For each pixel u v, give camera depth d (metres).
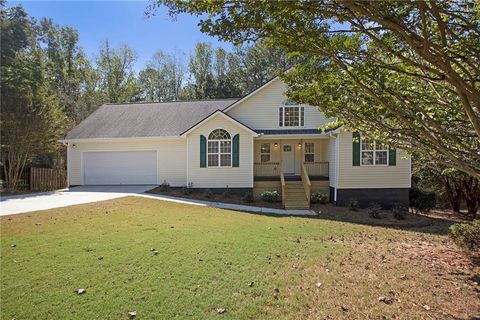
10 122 17.66
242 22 3.09
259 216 11.55
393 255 6.92
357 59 3.87
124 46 40.62
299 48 3.54
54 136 20.05
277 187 16.58
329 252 6.91
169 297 4.41
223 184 16.73
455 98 4.73
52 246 6.64
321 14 3.02
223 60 43.97
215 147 16.80
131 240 7.24
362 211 13.70
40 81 19.80
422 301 4.56
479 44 3.26
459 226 7.27
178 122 19.48
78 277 5.04
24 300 4.27
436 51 3.01
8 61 20.31
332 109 4.91
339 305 4.34
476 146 4.90
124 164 18.92
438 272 5.80
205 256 6.22
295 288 4.86
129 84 40.31
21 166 18.98
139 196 14.79
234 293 4.60
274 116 17.42
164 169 18.59
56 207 11.52
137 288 4.67
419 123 4.19
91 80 39.34
